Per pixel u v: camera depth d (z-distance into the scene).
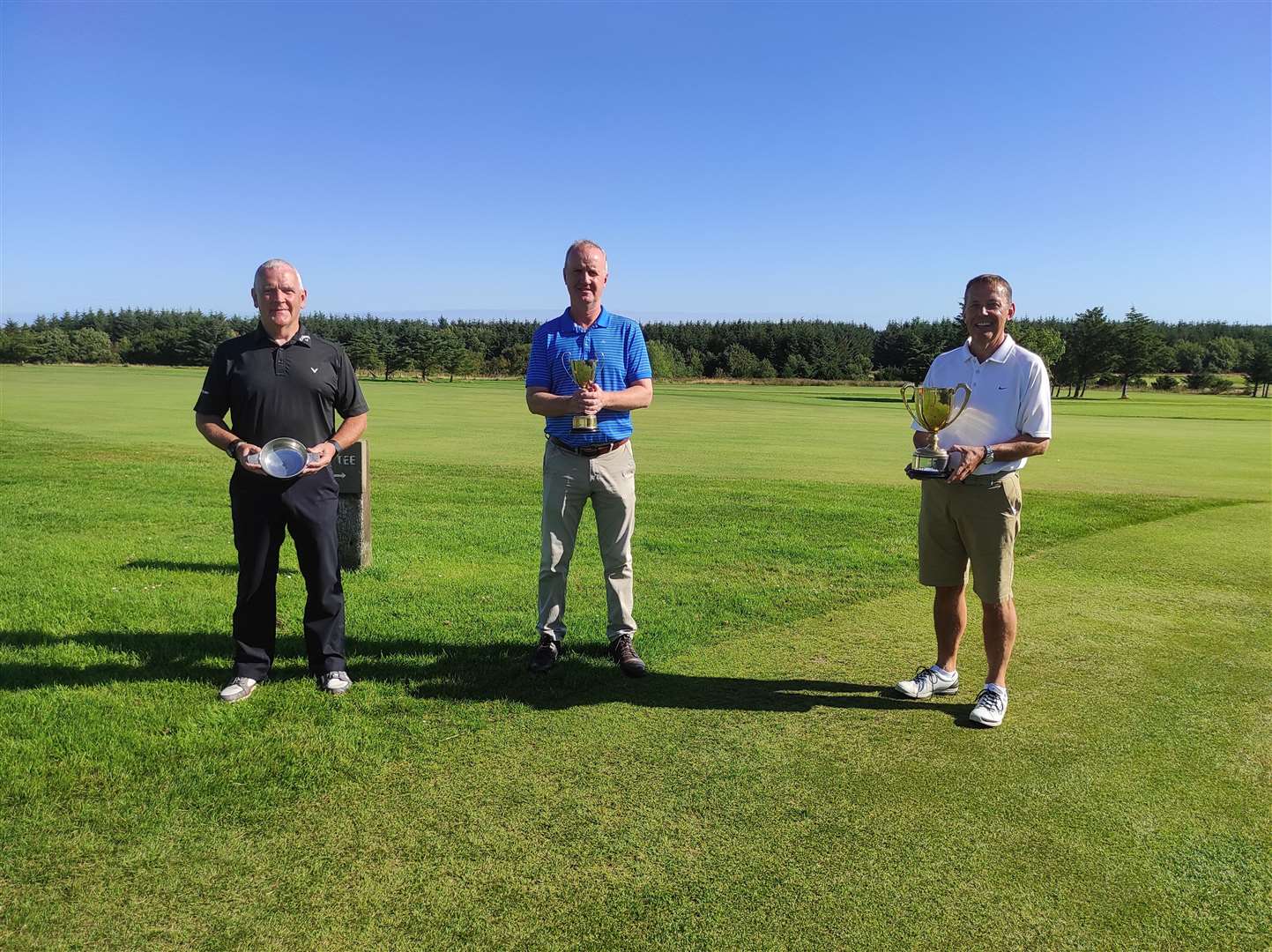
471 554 7.14
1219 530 8.57
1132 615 5.54
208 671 4.24
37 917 2.34
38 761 3.22
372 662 4.42
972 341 3.92
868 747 3.52
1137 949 2.29
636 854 2.70
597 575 6.48
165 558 6.71
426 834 2.79
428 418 26.09
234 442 3.84
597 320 4.39
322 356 4.05
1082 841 2.82
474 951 2.24
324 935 2.29
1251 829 2.90
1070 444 20.45
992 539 3.77
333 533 4.06
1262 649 4.86
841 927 2.36
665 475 12.97
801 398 54.81
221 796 3.00
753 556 7.18
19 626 4.87
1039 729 3.72
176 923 2.33
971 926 2.37
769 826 2.88
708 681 4.26
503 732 3.60
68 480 10.82
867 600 5.80
